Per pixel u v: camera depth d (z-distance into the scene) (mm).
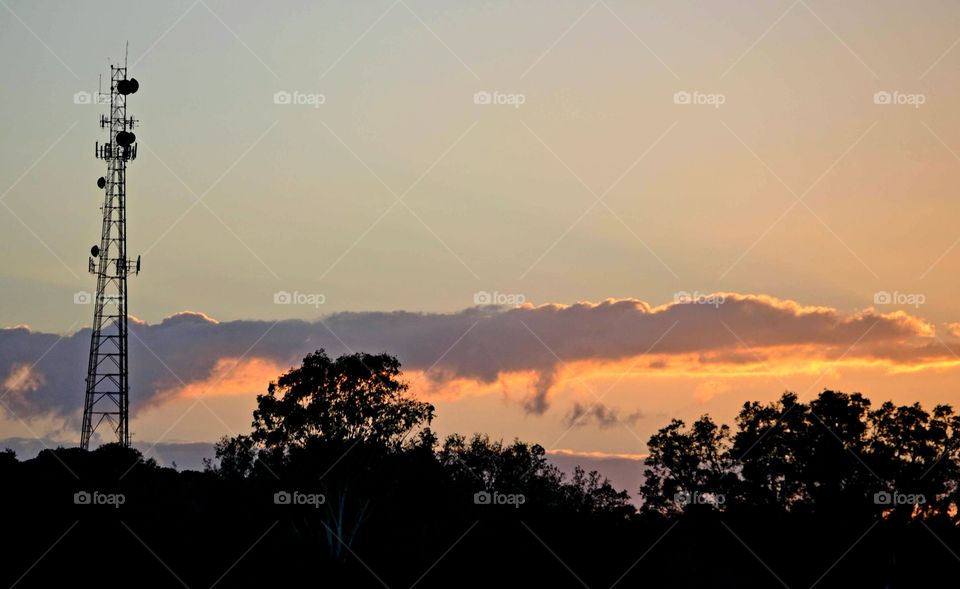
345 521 136500
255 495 133500
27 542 121375
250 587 120500
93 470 129250
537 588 124625
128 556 122812
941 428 136500
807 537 128375
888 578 126500
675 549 128875
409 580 125750
